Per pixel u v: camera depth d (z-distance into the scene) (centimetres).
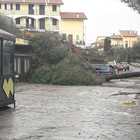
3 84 1989
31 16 11206
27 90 3278
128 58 12038
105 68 5122
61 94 2895
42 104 2205
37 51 4744
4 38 2011
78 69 4341
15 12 11156
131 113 1855
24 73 4606
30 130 1390
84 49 5872
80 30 12738
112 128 1448
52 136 1290
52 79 4350
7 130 1389
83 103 2275
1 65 1978
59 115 1766
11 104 2177
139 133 1356
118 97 2697
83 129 1418
